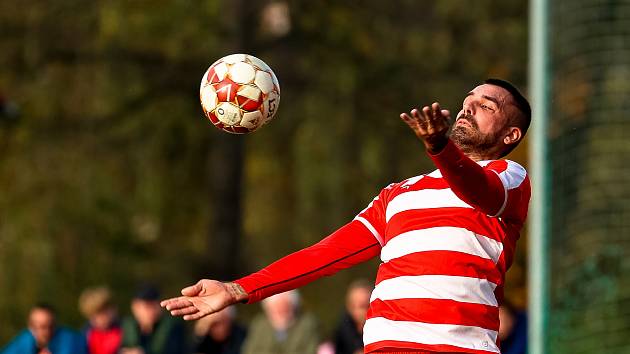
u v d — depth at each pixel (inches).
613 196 1525.6
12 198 2682.1
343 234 796.0
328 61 2962.6
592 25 1326.3
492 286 747.4
